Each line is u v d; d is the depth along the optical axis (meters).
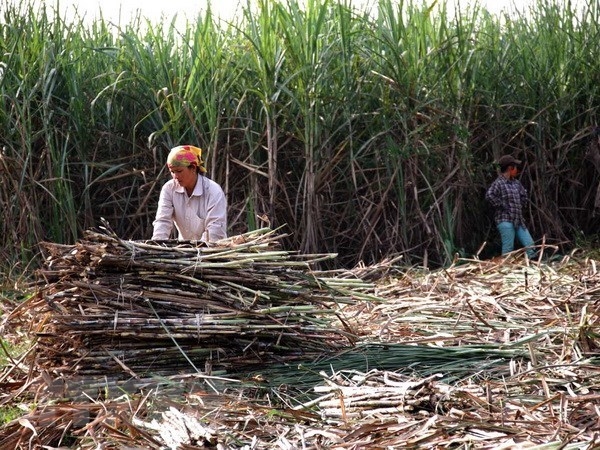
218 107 10.76
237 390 5.16
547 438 3.94
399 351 5.75
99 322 5.37
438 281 8.59
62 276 5.66
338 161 11.19
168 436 3.99
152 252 5.57
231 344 5.63
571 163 12.93
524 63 12.66
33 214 10.52
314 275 5.96
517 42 13.02
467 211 12.37
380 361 5.57
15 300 8.73
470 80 11.80
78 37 11.64
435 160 11.77
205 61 10.85
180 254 5.64
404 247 11.41
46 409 4.62
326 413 4.48
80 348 5.47
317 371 5.47
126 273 5.57
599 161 12.52
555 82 12.70
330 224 11.71
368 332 6.51
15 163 10.62
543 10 13.16
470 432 4.00
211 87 10.84
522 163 12.85
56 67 10.88
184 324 5.46
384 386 4.59
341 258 11.65
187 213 6.64
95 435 4.29
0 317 7.41
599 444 3.68
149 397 4.82
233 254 5.69
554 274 8.85
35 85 10.68
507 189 11.88
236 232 11.22
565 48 12.90
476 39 12.34
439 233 11.38
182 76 11.07
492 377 5.26
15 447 4.38
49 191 10.70
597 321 6.28
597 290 7.60
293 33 10.78
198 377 5.14
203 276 5.63
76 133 11.24
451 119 11.64
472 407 4.44
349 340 5.88
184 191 6.62
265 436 4.20
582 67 12.88
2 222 10.62
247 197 11.18
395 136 11.58
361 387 4.61
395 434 4.00
